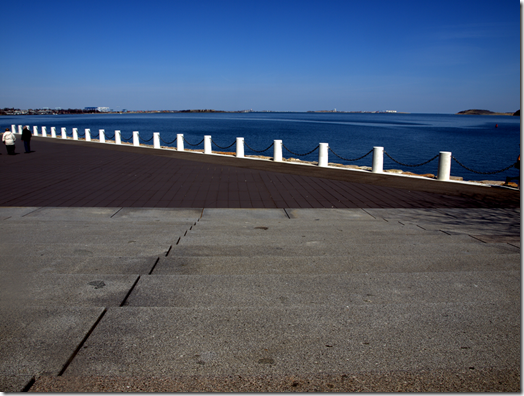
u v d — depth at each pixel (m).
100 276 3.63
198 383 2.01
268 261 4.34
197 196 10.65
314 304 3.07
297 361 2.20
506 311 2.82
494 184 12.84
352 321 2.66
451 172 31.61
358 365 2.17
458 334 2.50
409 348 2.34
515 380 2.04
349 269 4.12
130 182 12.76
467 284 3.50
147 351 2.29
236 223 7.44
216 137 68.19
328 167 16.69
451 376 2.08
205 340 2.41
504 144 59.47
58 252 4.82
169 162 18.25
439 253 4.96
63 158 19.72
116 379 2.04
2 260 4.33
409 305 2.90
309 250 5.02
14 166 16.53
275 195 10.88
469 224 7.73
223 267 4.14
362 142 61.72
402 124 167.50
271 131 93.38
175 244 5.42
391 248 5.18
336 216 8.54
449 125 159.62
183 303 3.07
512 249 5.20
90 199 10.09
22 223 7.06
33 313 2.70
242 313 2.75
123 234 6.08
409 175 14.60
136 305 3.04
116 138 29.55
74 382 2.00
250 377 2.06
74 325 2.55
